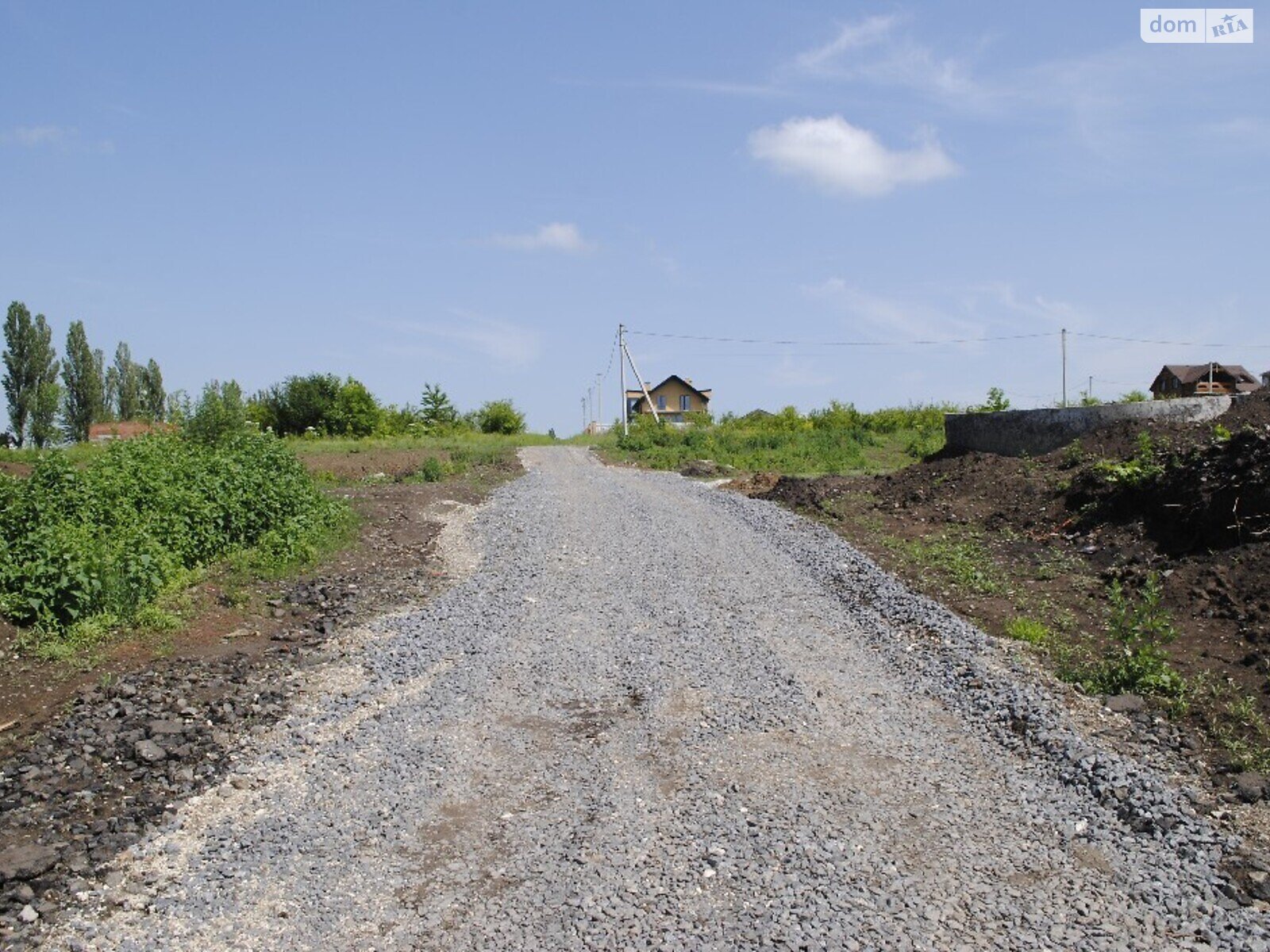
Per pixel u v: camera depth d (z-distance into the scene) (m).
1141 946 4.79
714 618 10.59
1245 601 8.77
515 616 10.77
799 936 4.84
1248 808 6.05
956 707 7.96
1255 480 10.06
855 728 7.58
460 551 14.46
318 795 6.49
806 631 10.12
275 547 12.96
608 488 21.78
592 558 13.71
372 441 40.12
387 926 5.01
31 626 9.02
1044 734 7.14
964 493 15.43
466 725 7.67
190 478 13.27
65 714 7.54
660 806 6.29
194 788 6.59
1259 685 7.42
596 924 4.97
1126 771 6.46
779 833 5.89
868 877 5.43
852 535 14.26
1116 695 7.63
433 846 5.82
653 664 9.08
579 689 8.48
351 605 11.15
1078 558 11.24
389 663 9.12
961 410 40.78
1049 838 5.88
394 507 17.97
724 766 6.88
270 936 4.94
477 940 4.86
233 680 8.57
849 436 33.16
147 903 5.24
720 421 48.28
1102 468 12.72
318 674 8.84
